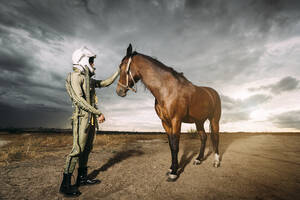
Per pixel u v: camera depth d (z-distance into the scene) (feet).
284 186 7.63
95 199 6.68
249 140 29.43
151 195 6.98
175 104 9.46
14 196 6.96
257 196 6.64
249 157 14.15
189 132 37.68
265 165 11.42
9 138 34.88
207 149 19.85
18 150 18.61
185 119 11.44
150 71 9.80
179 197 6.73
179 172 10.28
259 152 16.55
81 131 7.52
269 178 8.74
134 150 19.31
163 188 7.74
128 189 7.66
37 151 18.78
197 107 10.97
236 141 27.78
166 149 20.12
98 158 14.52
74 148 7.35
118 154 16.56
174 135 9.36
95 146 23.06
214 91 14.32
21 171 10.57
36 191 7.52
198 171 10.36
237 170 10.32
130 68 10.24
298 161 12.45
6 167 11.53
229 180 8.56
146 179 9.02
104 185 8.20
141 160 13.71
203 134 13.01
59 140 31.60
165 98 9.52
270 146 20.90
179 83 10.03
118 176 9.57
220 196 6.73
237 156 14.70
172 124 9.53
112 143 26.53
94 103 8.65
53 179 9.14
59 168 11.30
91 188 7.86
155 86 9.71
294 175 9.17
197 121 12.04
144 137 39.45
